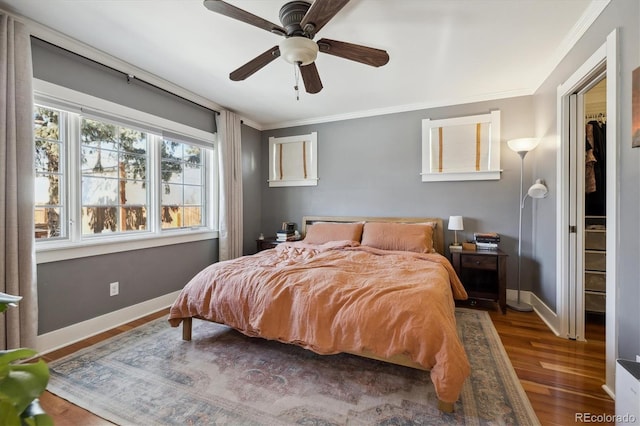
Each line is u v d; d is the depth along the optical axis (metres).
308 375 1.77
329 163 4.06
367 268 2.28
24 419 0.43
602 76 1.94
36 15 1.89
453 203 3.43
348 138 3.94
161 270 2.97
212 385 1.67
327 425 1.36
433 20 1.95
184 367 1.85
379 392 1.61
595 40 1.82
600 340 2.23
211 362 1.91
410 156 3.62
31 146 1.92
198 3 1.77
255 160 4.36
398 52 2.35
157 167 2.97
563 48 2.24
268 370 1.82
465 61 2.49
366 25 2.00
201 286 2.14
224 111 3.61
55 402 1.53
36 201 2.11
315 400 1.54
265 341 2.22
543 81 2.75
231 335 2.33
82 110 2.29
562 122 2.30
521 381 1.70
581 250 2.25
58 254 2.15
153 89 2.82
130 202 2.77
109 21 1.95
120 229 2.68
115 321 2.53
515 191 3.17
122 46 2.25
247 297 1.93
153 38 2.15
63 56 2.17
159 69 2.63
